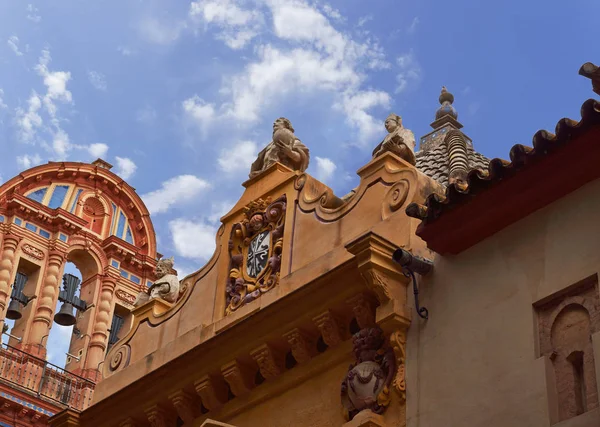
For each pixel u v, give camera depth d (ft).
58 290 113.91
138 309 76.89
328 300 61.41
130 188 124.36
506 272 55.21
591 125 52.24
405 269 59.00
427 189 62.80
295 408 62.69
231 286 70.38
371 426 56.49
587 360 50.24
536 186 54.70
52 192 119.34
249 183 73.77
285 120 75.10
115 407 71.41
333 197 67.87
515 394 51.78
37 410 105.19
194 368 67.26
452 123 96.84
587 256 52.19
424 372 56.34
